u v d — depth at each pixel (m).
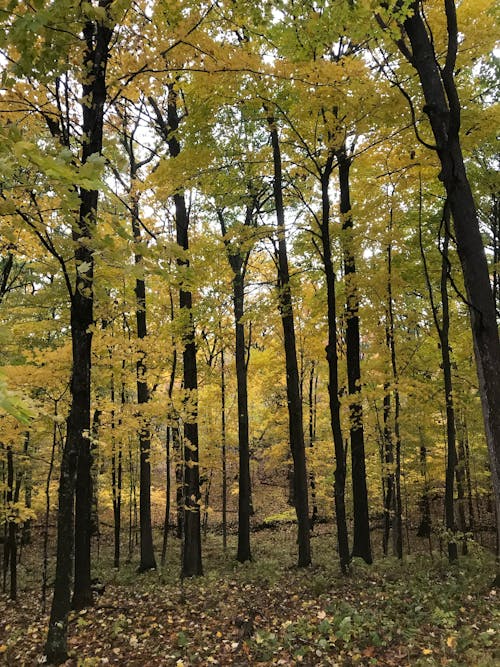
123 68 5.33
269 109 7.43
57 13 3.16
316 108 7.41
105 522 21.44
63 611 5.06
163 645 5.83
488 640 4.85
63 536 5.09
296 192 10.15
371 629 5.50
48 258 6.98
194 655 5.30
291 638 5.51
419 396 10.59
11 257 11.73
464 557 10.26
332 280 8.94
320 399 22.81
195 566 10.52
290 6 5.47
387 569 9.08
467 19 6.71
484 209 11.18
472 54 7.08
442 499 22.34
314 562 10.80
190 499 10.54
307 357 17.20
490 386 5.04
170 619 6.75
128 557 14.18
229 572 10.91
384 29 5.12
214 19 5.40
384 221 10.06
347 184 10.73
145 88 6.09
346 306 10.84
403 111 7.13
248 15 5.16
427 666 4.36
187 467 10.87
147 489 11.99
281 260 10.66
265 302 10.44
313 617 6.32
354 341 10.86
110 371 9.67
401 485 14.54
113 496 13.46
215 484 25.41
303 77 6.27
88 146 4.85
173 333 10.19
